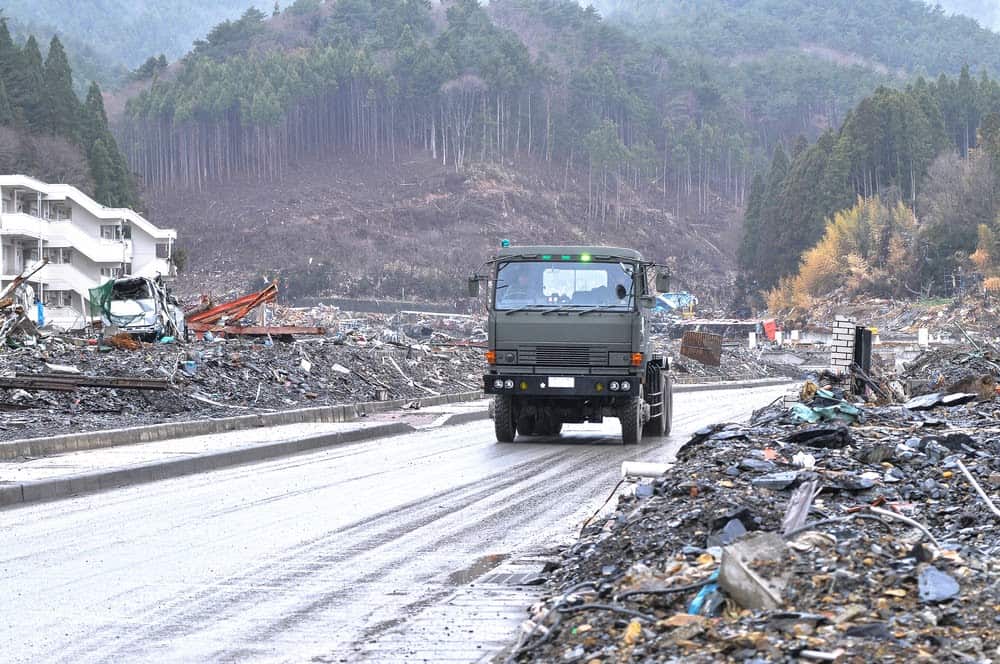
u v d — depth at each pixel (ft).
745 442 68.74
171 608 41.06
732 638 27.25
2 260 398.01
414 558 50.21
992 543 38.75
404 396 182.80
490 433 124.77
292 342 212.84
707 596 31.96
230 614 40.01
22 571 47.98
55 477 74.64
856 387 110.63
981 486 50.03
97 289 202.59
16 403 117.80
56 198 437.58
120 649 35.60
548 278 104.94
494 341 104.99
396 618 38.93
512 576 44.88
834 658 25.58
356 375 181.88
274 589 44.09
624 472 62.03
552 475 82.28
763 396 236.22
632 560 40.27
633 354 103.50
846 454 60.13
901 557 35.94
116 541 55.21
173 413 128.16
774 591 31.35
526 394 104.63
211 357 161.68
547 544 52.95
